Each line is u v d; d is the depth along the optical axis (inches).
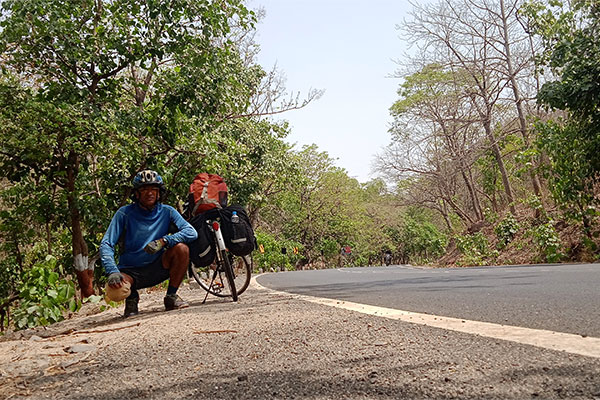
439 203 1251.8
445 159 909.8
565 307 130.2
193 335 125.4
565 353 73.0
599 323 101.8
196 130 343.3
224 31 355.6
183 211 239.3
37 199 349.4
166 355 101.0
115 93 357.7
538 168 564.7
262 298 239.5
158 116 354.0
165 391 72.4
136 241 206.8
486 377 64.2
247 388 70.3
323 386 67.8
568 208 598.9
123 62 346.3
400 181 1131.3
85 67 334.6
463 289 211.9
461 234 925.2
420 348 87.0
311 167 1593.3
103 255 195.3
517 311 130.4
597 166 504.4
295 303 194.7
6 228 356.5
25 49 326.6
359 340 100.4
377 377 69.5
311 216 1723.7
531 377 62.1
